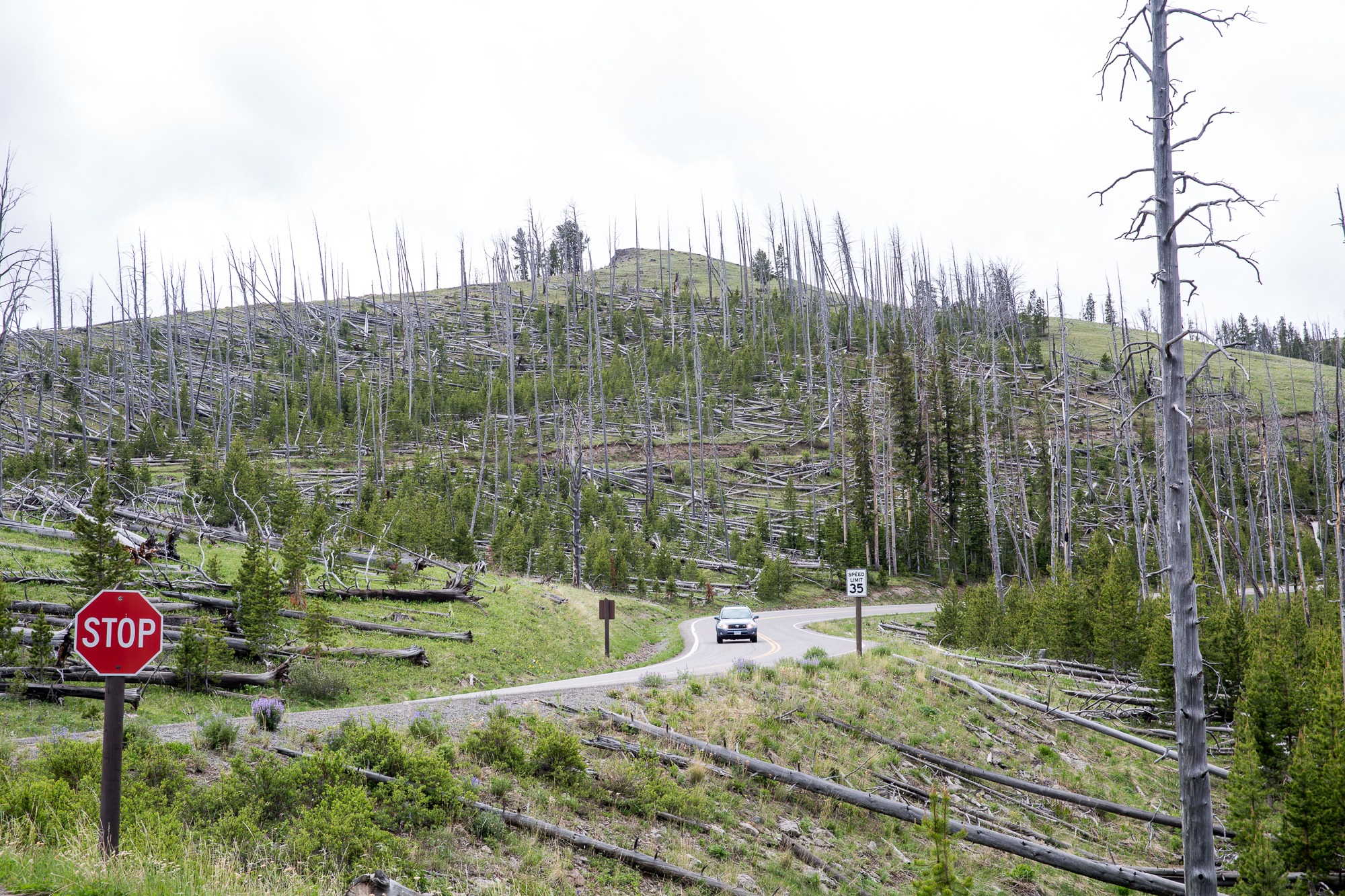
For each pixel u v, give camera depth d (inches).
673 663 1062.4
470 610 1238.9
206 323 4889.3
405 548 1656.0
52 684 661.9
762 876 495.8
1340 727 717.9
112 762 278.8
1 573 753.6
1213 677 1122.0
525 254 6471.5
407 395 3543.3
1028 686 1072.2
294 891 306.5
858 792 619.5
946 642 1556.3
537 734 560.4
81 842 288.0
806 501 3068.4
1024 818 719.7
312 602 1003.3
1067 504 1951.3
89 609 278.1
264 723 520.1
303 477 2746.1
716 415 3676.2
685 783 569.9
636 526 2679.6
